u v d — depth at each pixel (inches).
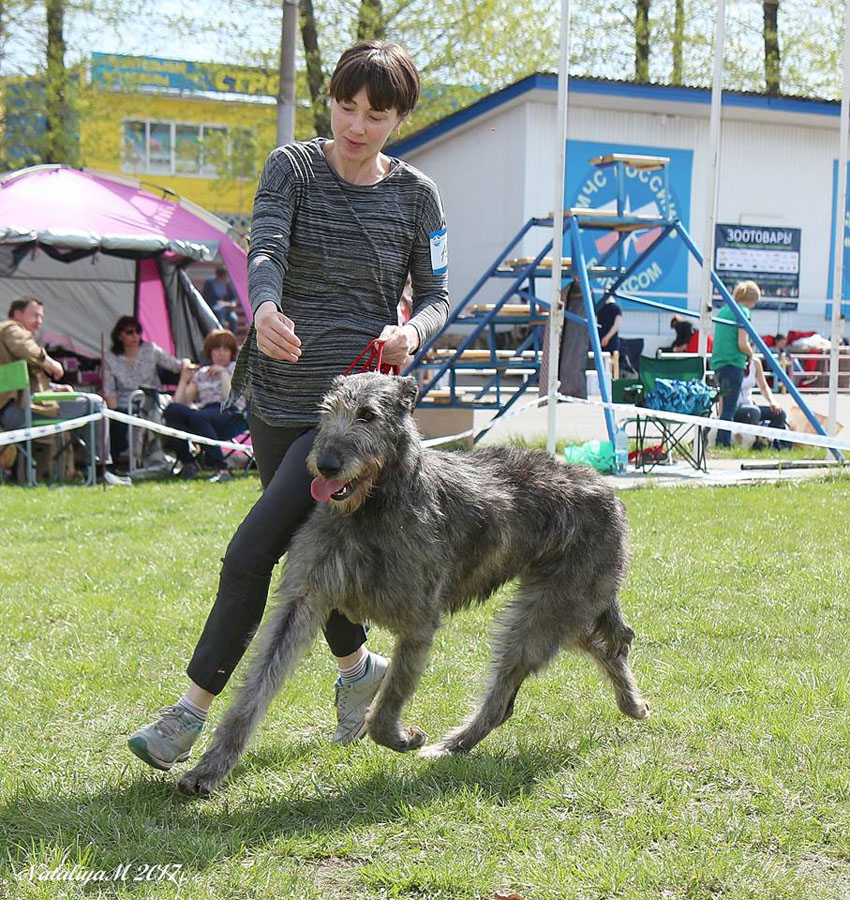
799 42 1160.2
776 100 824.9
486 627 221.1
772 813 134.3
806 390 732.0
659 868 118.1
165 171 1357.0
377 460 132.3
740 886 115.7
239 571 142.1
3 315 596.7
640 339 776.3
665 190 839.7
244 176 1124.5
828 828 129.6
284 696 177.8
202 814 133.9
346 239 146.3
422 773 147.0
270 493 142.8
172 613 226.8
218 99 1138.7
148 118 1189.7
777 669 191.0
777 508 358.0
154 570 268.2
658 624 220.2
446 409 543.5
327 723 168.1
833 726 162.2
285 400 148.6
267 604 161.2
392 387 137.1
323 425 134.0
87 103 1034.1
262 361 149.1
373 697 162.2
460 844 126.4
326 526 136.5
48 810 133.0
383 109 141.9
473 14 981.8
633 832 128.6
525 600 161.9
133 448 466.3
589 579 164.2
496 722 158.7
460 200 892.6
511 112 816.9
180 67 1053.2
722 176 859.4
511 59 1066.1
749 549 292.8
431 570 141.7
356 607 141.3
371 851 125.0
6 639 209.3
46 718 167.3
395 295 152.9
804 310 890.1
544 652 160.2
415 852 124.9
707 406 456.1
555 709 175.0
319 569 135.3
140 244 500.1
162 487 426.9
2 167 1082.1
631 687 170.4
